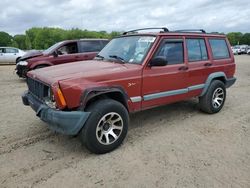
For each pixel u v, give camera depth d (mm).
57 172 3480
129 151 4062
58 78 3707
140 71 4328
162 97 4750
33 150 4105
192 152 4043
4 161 3760
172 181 3271
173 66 4863
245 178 3344
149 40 4672
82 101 3639
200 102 5848
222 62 6004
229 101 7246
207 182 3254
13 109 6352
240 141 4469
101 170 3521
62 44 10469
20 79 11648
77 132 3674
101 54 5238
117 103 3984
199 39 5559
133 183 3232
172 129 5004
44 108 3791
